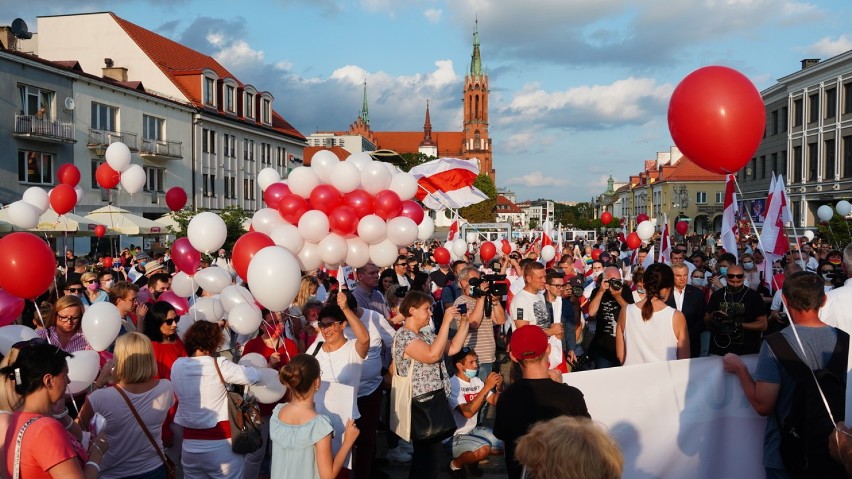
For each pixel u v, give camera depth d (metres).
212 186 41.72
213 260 11.57
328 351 5.49
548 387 3.75
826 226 24.92
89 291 8.38
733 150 4.52
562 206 162.00
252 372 4.89
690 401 4.73
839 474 3.71
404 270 11.25
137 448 4.21
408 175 7.18
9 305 5.25
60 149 28.98
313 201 6.23
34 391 3.29
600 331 7.56
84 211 30.25
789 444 3.87
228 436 4.74
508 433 3.78
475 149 148.25
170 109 37.22
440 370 5.36
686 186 68.44
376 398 5.96
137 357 4.24
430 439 5.18
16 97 26.62
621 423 4.70
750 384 4.43
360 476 5.86
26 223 7.52
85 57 40.12
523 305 7.08
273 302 4.86
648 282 5.41
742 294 6.81
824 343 3.91
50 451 3.14
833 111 38.41
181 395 4.73
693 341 6.98
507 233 28.31
